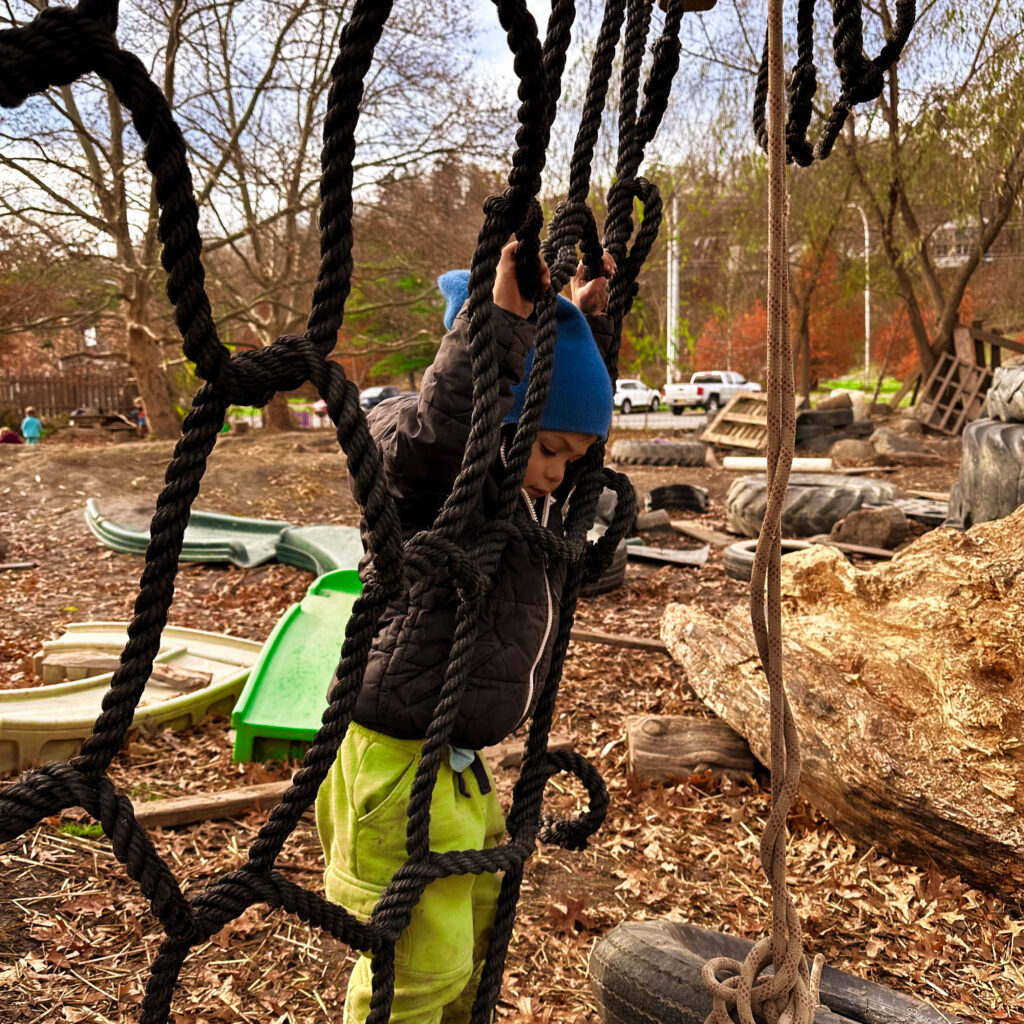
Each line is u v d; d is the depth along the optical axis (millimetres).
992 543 4473
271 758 4516
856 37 1687
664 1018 2293
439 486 1633
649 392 36812
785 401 1472
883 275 21688
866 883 3459
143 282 17938
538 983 2928
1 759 4250
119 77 885
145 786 4230
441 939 1744
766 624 1552
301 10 16453
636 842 3844
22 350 31266
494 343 1393
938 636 4117
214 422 1063
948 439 18797
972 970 3000
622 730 4883
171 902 1086
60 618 7258
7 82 839
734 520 10273
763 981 1833
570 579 1807
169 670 5168
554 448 1728
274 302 18938
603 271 1869
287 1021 2729
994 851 3295
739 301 25000
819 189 18797
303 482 12531
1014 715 3596
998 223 18812
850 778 3639
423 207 19078
